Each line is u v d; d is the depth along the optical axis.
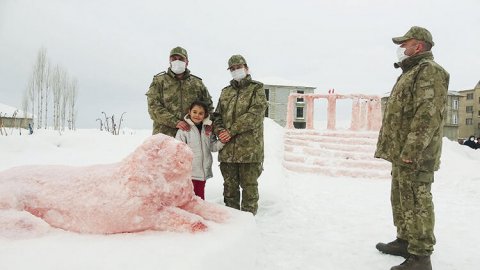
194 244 2.46
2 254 2.21
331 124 13.25
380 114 12.91
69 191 2.81
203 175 4.34
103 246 2.38
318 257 3.59
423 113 3.08
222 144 4.49
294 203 6.00
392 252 3.66
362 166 9.68
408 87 3.26
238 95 4.58
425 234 3.14
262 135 4.62
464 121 52.88
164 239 2.53
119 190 2.70
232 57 4.61
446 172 8.98
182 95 4.57
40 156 9.59
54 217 2.74
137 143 12.17
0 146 10.12
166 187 2.85
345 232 4.43
